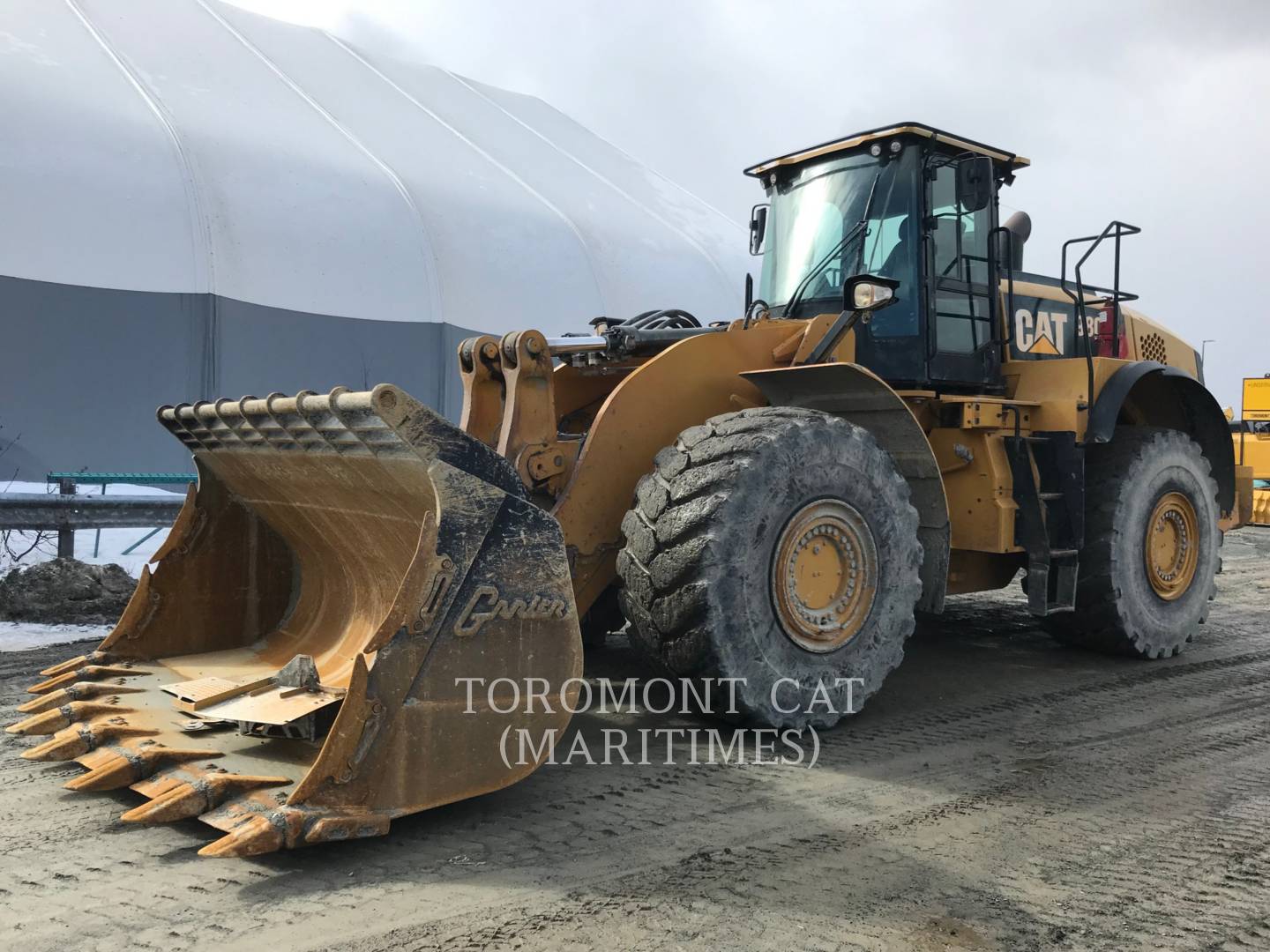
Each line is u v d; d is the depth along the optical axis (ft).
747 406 13.30
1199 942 7.06
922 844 8.75
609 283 52.26
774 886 7.78
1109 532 16.24
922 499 13.79
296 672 9.89
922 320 14.87
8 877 7.63
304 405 9.38
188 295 37.11
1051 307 17.92
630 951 6.68
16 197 34.88
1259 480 45.52
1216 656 17.56
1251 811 9.78
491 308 45.93
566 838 8.61
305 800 7.77
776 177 17.07
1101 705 13.96
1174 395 18.70
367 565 11.37
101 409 35.32
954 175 15.43
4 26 44.29
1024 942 6.99
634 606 11.32
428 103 67.31
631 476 12.18
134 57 48.01
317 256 41.19
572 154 73.15
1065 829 9.21
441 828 8.78
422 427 8.32
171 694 10.61
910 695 14.28
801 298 16.19
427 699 8.27
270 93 52.80
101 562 24.66
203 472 12.62
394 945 6.66
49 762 10.18
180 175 39.19
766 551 11.27
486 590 8.58
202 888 7.48
